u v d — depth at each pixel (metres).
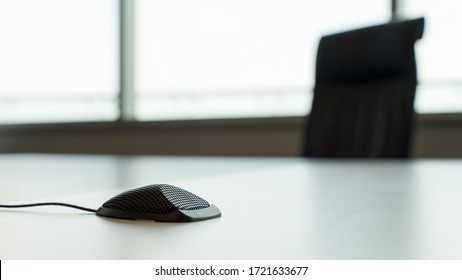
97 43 3.33
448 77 2.53
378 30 1.92
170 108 3.21
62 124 3.38
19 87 3.57
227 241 0.36
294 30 2.85
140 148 3.18
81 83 3.40
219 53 3.05
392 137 1.79
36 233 0.39
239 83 3.02
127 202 0.47
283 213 0.50
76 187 0.81
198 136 3.01
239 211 0.52
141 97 3.27
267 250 0.33
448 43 2.52
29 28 3.50
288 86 2.89
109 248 0.34
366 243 0.35
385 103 1.84
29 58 3.53
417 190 0.74
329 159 1.79
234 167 1.34
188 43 3.13
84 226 0.43
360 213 0.50
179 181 0.91
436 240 0.36
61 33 3.43
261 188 0.77
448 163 1.47
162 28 3.20
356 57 1.94
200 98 3.13
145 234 0.39
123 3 3.22
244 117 2.86
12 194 0.71
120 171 1.23
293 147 2.76
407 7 2.62
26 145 3.53
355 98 1.92
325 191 0.73
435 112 2.46
